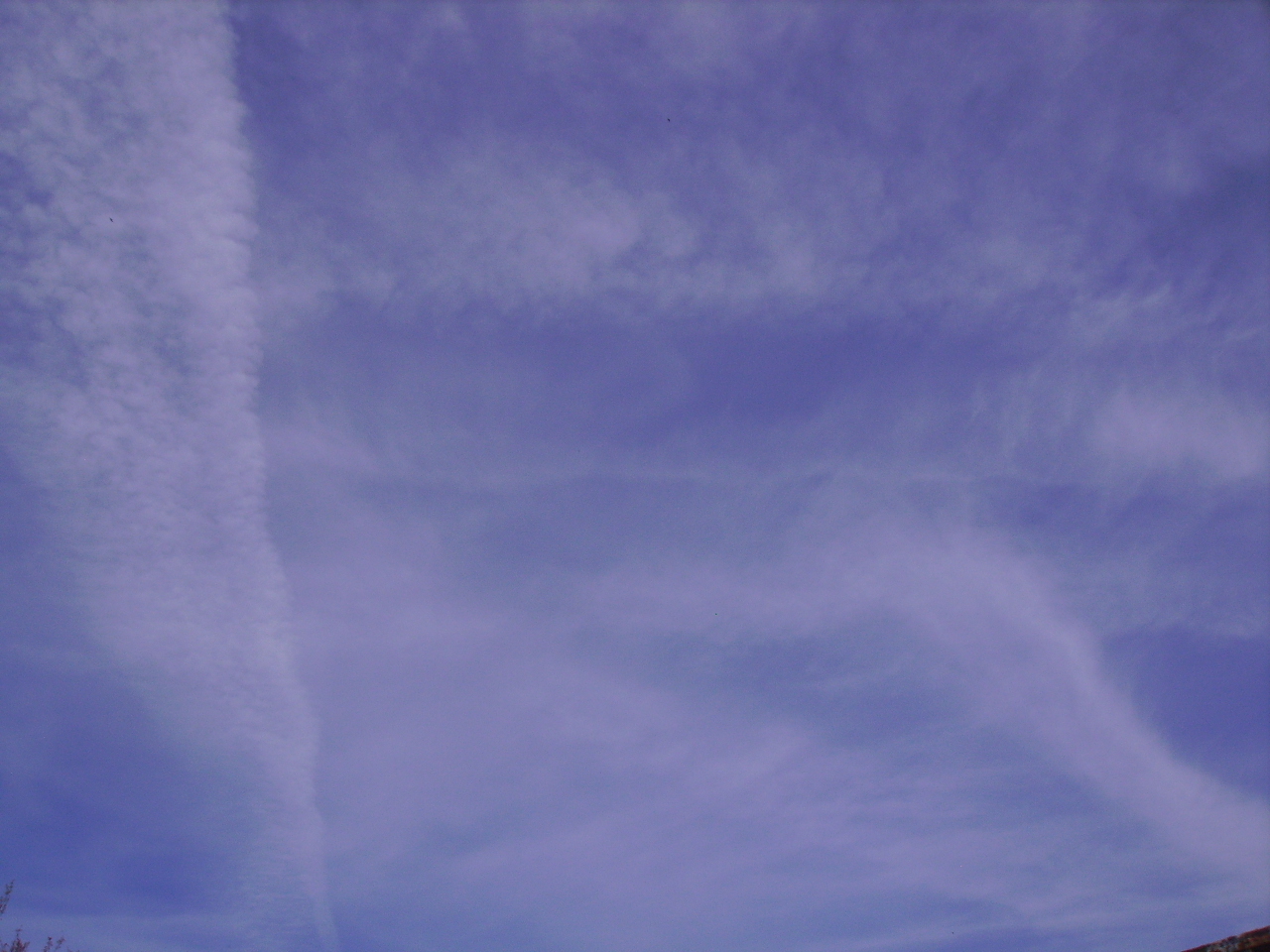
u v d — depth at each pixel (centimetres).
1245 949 1320
